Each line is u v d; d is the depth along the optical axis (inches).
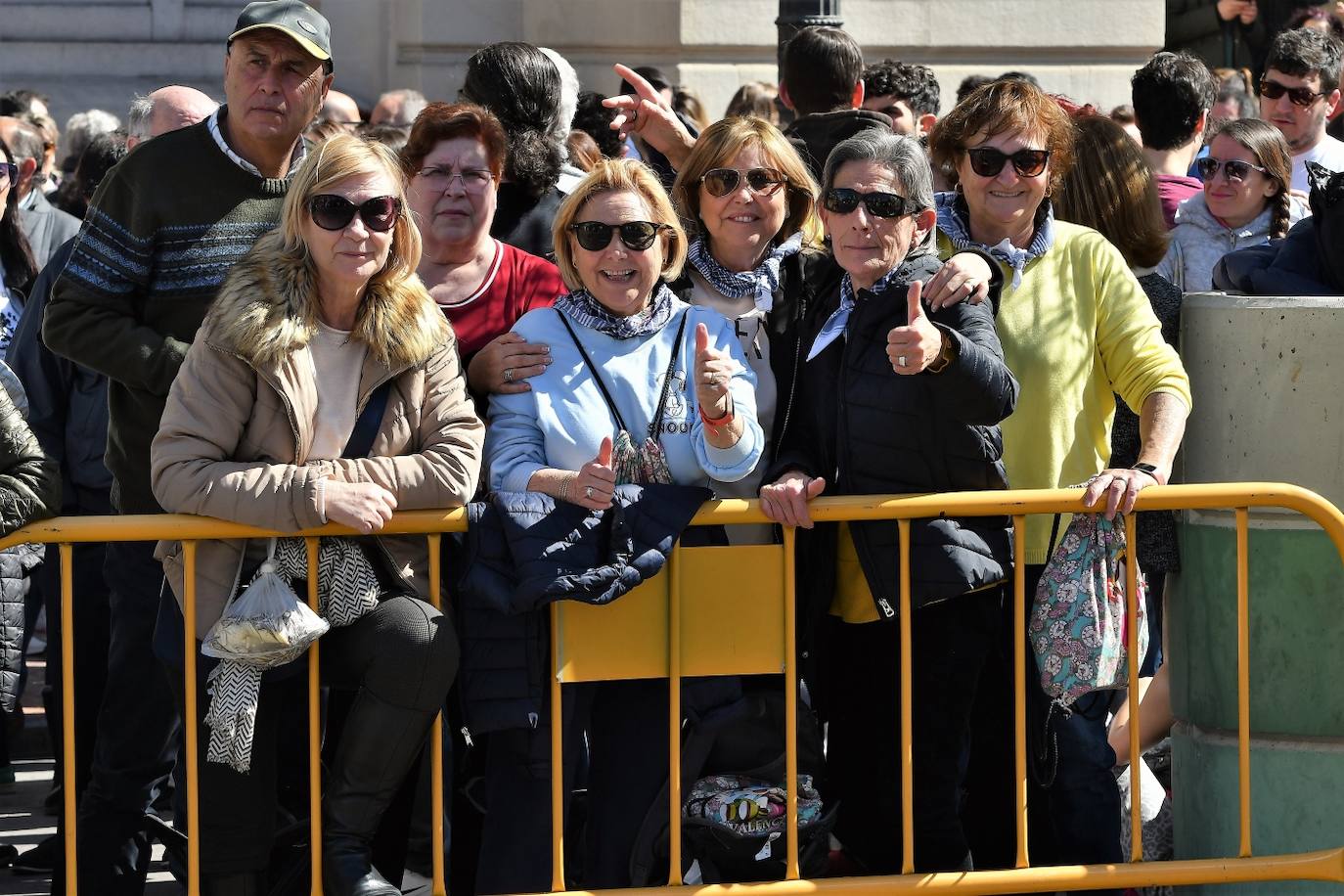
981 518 447.5
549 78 567.8
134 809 517.3
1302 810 459.8
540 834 446.6
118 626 506.9
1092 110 608.1
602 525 425.4
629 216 443.2
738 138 483.2
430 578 426.9
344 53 1279.5
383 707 416.5
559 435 444.5
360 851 423.2
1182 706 489.4
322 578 420.2
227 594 419.8
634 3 1232.8
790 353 473.4
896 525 438.3
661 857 455.5
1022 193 464.8
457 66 1269.7
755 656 438.9
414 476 417.7
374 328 419.5
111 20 1318.9
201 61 1323.8
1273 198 669.9
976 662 456.8
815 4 813.2
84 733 600.1
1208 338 470.0
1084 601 458.6
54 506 413.7
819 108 749.9
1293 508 440.5
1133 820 453.1
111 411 489.4
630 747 451.2
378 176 411.5
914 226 451.8
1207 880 447.2
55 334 475.5
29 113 986.7
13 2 1312.7
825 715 484.4
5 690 552.7
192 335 478.9
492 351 456.8
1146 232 522.6
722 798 455.5
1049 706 464.8
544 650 433.1
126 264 475.8
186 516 412.5
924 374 422.9
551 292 515.2
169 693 510.9
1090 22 1234.6
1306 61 806.5
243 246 479.5
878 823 468.4
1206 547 469.7
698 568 435.2
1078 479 469.7
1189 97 702.5
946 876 440.8
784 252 490.0
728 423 429.4
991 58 1237.1
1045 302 469.7
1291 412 455.5
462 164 499.5
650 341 452.8
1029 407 466.3
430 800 475.5
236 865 431.8
